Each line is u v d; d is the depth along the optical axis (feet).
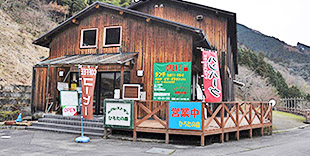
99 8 36.55
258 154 20.75
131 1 117.29
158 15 44.80
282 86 134.51
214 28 40.57
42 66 36.42
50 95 38.17
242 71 118.42
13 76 53.78
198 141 24.52
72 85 37.96
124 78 34.55
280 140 29.78
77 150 21.36
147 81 32.60
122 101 26.40
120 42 34.96
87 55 36.27
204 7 40.65
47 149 21.62
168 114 24.93
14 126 33.68
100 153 20.31
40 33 83.82
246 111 30.55
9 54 61.05
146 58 33.12
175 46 31.89
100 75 36.17
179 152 21.08
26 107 44.68
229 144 25.49
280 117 63.00
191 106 24.13
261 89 114.62
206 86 27.48
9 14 81.56
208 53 28.50
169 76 31.50
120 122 26.25
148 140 25.52
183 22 42.78
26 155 19.39
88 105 26.23
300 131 41.63
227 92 43.60
